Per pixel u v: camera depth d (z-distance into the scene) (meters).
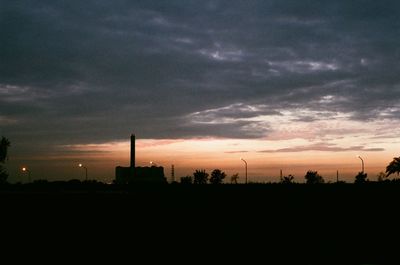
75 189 50.69
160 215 33.88
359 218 33.47
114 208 34.75
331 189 37.62
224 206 35.56
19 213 33.03
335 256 27.05
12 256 26.89
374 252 27.83
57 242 29.38
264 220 33.28
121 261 26.09
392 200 35.31
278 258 26.72
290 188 38.41
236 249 28.55
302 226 32.44
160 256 27.16
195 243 29.61
